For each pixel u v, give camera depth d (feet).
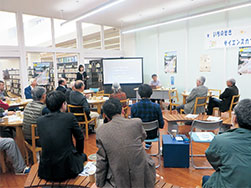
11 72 21.54
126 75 26.86
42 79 23.93
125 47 31.24
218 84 21.18
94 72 29.48
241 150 4.04
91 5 19.76
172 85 25.59
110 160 4.88
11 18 21.13
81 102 13.00
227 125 10.27
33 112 9.07
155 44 26.94
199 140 9.41
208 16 21.22
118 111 5.33
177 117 11.43
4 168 9.80
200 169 9.61
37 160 9.61
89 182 6.15
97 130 5.19
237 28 19.21
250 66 18.60
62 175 6.12
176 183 8.50
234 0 19.17
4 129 11.64
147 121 9.48
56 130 6.11
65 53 25.58
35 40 22.80
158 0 18.53
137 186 4.82
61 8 20.49
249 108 4.25
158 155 10.57
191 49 23.13
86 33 27.40
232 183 3.96
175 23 24.26
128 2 18.86
